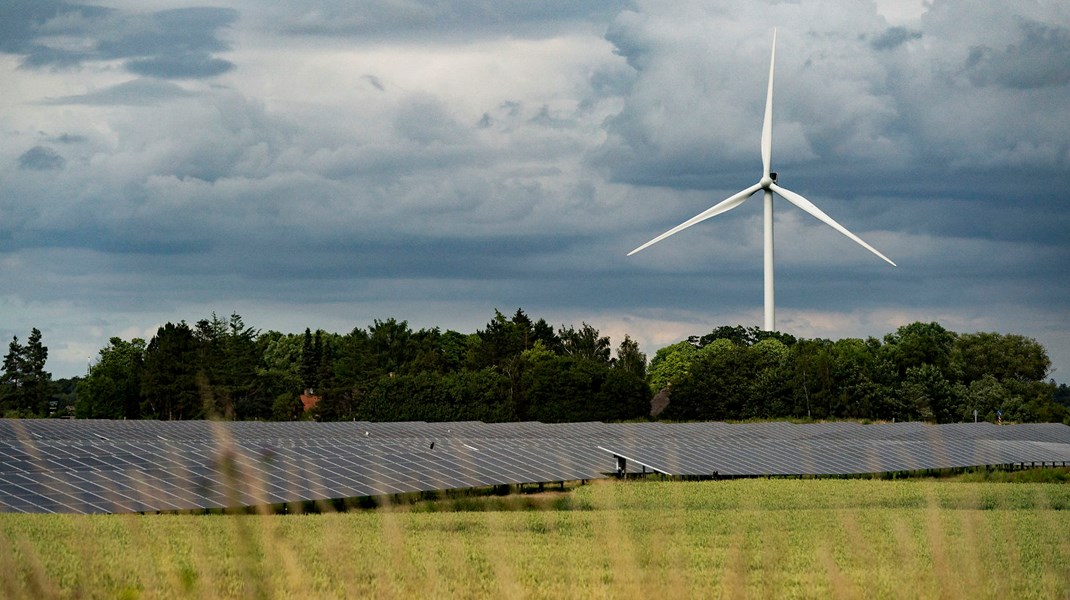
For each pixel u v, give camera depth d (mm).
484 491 56062
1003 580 17266
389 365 165500
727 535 34438
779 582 23062
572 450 69500
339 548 18234
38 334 115375
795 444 85312
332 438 77688
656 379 165000
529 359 147250
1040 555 23875
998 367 175125
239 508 12156
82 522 18000
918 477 78125
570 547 28406
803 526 37188
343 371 140875
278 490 41938
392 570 18094
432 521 35531
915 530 34344
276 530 14445
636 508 22906
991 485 61688
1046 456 90812
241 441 62219
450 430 92125
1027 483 66500
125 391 118875
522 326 170250
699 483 63250
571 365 135125
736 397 139000
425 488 49156
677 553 26844
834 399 135750
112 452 47656
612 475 64812
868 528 35156
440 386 131750
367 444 63562
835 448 83188
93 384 119000
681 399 139125
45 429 70688
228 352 121875
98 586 17438
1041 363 174750
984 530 18625
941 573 15320
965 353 177500
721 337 180375
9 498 35750
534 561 24875
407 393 131875
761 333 179750
